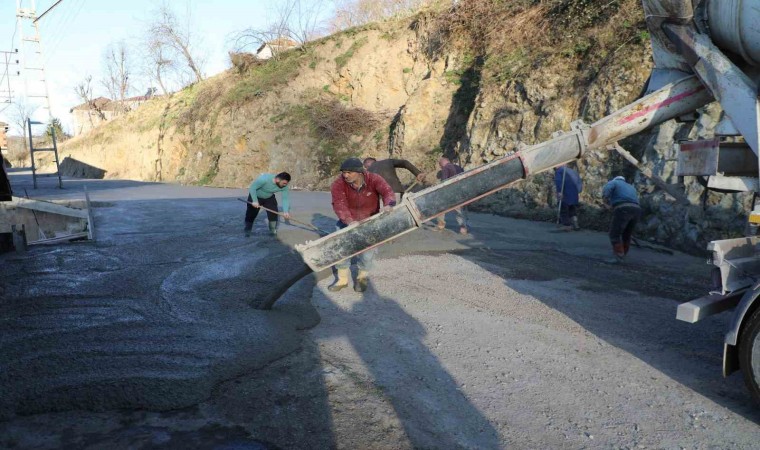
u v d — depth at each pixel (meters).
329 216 11.84
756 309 3.36
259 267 6.89
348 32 25.58
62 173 44.34
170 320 4.76
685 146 4.25
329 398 3.48
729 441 3.11
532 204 12.70
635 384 3.86
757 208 3.82
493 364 4.16
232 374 3.73
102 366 3.70
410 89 22.34
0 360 3.78
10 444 2.82
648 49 11.37
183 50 38.88
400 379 3.83
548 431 3.19
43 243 8.73
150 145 35.75
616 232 7.93
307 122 24.11
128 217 12.18
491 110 15.14
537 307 5.72
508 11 17.05
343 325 4.96
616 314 5.52
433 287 6.43
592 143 4.39
